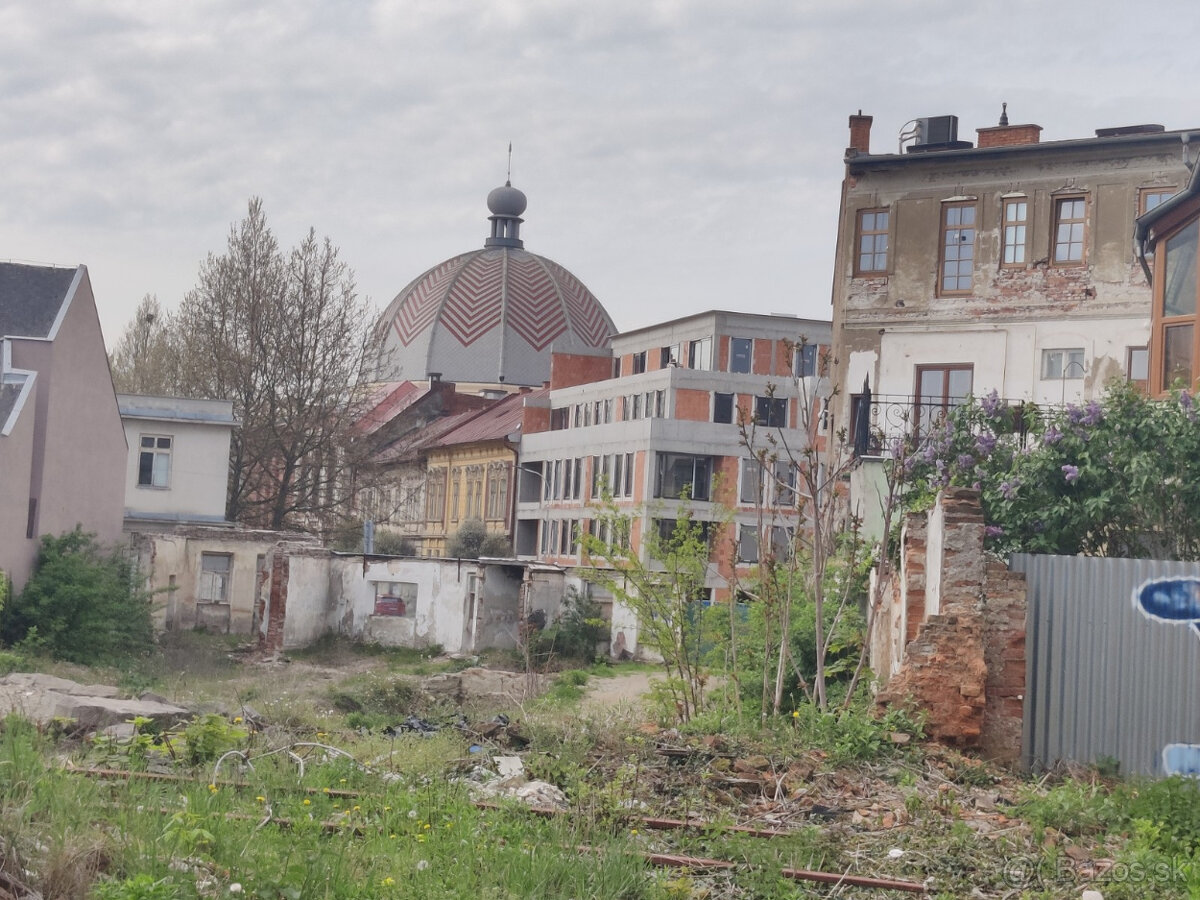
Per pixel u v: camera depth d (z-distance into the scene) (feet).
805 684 59.26
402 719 72.02
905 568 58.49
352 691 94.89
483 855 32.01
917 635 52.31
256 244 195.62
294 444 191.52
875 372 108.47
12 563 114.42
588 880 31.40
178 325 207.41
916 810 41.27
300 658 149.89
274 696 87.20
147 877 26.16
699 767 45.39
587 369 264.11
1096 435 62.85
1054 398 103.30
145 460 174.40
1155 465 61.16
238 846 30.14
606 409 233.55
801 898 32.37
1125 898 33.55
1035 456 64.13
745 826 39.01
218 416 176.14
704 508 207.72
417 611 159.84
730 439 209.67
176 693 87.56
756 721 53.57
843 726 48.37
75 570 118.11
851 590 73.05
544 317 381.60
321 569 163.43
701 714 60.54
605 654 150.82
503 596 155.22
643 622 66.39
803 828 38.40
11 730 39.78
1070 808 41.06
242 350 192.24
